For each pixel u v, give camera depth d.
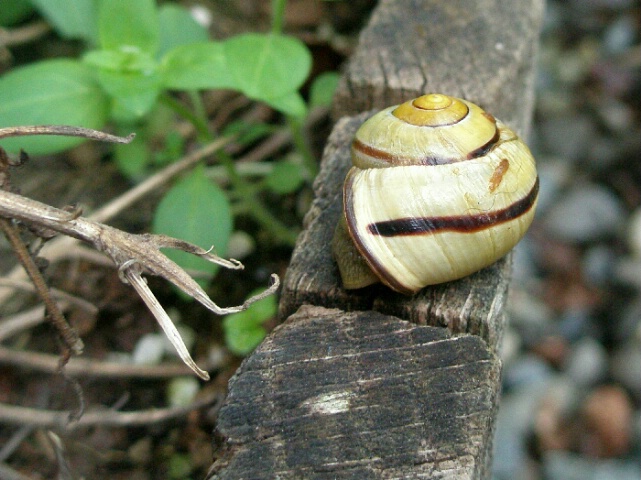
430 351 0.08
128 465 0.12
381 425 0.08
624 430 0.16
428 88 0.12
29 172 0.15
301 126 0.15
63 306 0.13
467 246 0.08
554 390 0.17
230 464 0.08
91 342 0.13
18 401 0.12
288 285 0.09
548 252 0.19
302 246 0.10
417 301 0.09
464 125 0.09
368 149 0.09
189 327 0.13
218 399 0.12
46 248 0.13
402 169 0.09
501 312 0.09
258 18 0.18
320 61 0.17
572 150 0.21
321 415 0.08
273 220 0.14
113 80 0.11
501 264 0.09
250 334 0.12
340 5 0.18
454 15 0.13
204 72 0.11
